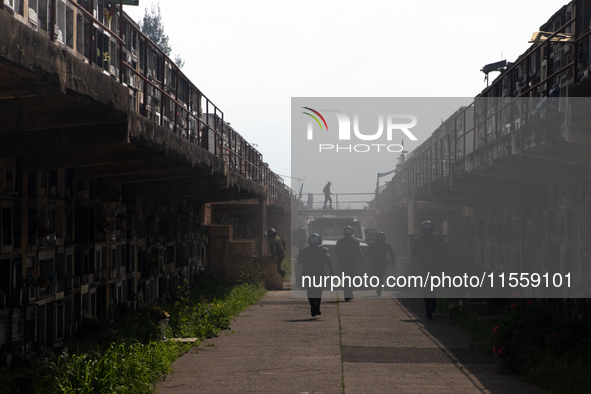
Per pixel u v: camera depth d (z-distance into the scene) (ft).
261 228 83.87
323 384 25.43
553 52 46.52
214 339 37.68
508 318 30.17
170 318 42.11
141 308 44.57
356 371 28.07
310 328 42.01
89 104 20.98
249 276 77.87
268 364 29.76
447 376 27.04
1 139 25.21
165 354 30.01
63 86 17.90
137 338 34.63
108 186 41.83
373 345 35.04
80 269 36.52
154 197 55.98
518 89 55.26
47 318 31.96
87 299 37.63
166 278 59.67
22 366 26.63
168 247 61.93
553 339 28.32
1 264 27.58
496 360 30.66
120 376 24.52
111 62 49.57
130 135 25.58
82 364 24.79
